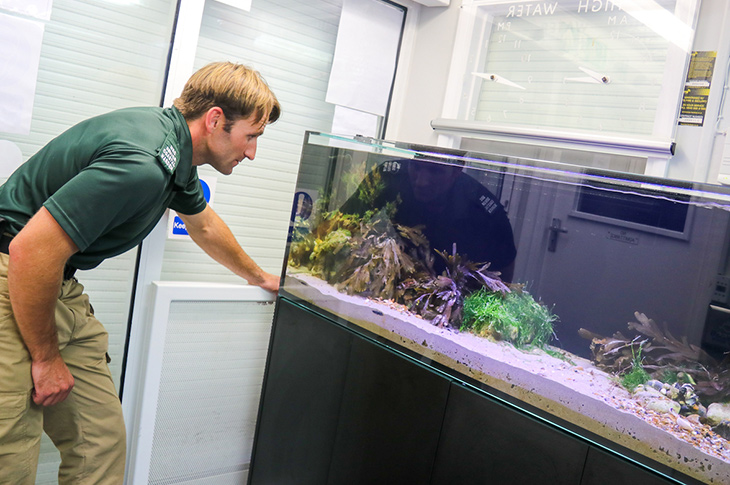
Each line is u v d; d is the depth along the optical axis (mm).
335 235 1789
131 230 1425
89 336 1531
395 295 1612
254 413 2203
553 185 1300
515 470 1320
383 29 2502
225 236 1901
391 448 1569
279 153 2299
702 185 1089
